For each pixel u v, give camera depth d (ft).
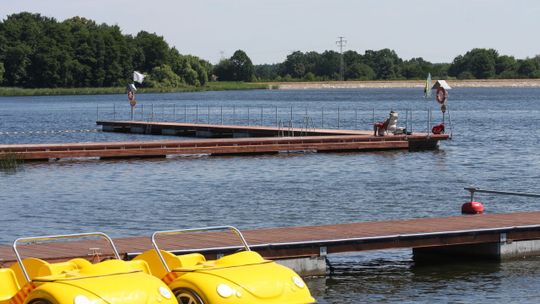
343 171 173.88
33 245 82.64
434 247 92.07
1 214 122.72
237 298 53.11
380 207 127.75
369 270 84.23
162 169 177.17
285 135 253.85
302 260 81.35
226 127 269.23
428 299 73.00
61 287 50.57
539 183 156.76
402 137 220.64
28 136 294.25
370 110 498.28
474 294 74.49
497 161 194.49
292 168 178.91
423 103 615.98
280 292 54.60
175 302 52.34
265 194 141.18
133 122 303.68
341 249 82.48
